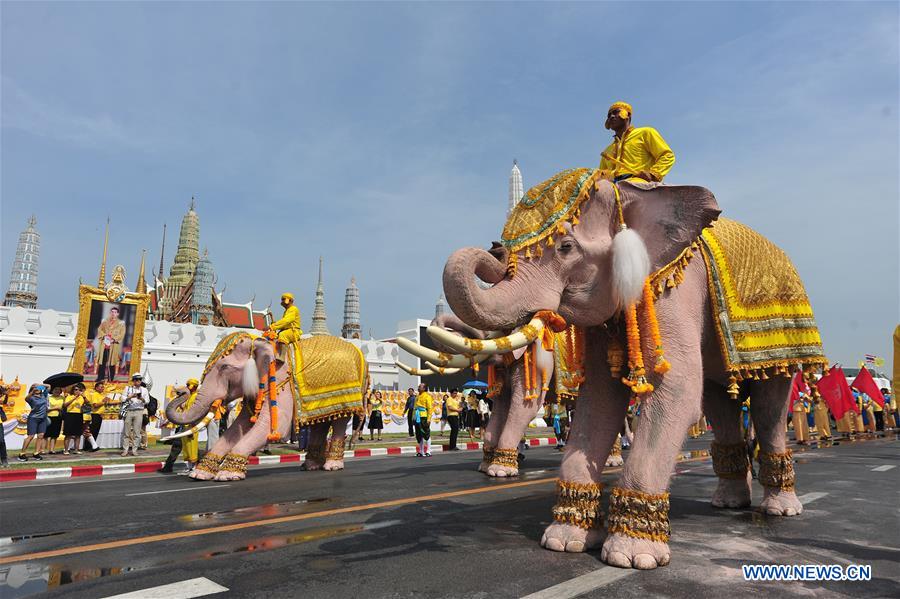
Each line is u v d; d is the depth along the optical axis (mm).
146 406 17453
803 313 5125
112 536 4996
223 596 3307
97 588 3506
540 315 3996
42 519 5953
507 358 9547
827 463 10555
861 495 6621
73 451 16438
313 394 10422
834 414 16453
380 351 35469
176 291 67938
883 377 30578
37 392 14523
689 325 4309
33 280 77562
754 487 7523
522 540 4504
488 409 22734
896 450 13945
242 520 5621
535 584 3381
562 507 4281
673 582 3402
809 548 4176
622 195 4387
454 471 10398
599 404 4520
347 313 86000
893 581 3441
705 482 8156
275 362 10227
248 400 10344
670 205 4266
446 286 3664
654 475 3869
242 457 9523
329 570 3768
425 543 4465
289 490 7883
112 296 23438
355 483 8633
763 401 5473
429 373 4453
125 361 23578
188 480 9727
